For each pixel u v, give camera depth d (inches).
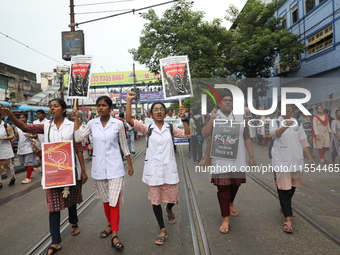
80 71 133.1
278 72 581.0
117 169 121.8
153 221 143.8
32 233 133.0
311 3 483.2
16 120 114.1
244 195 180.5
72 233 128.5
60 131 120.3
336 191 183.6
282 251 108.0
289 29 560.1
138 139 701.9
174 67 135.9
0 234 132.9
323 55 452.8
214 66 459.8
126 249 114.3
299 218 139.9
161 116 126.1
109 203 118.3
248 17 523.2
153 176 121.3
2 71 936.9
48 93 922.1
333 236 118.6
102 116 125.7
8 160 231.9
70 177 114.3
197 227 134.6
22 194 204.7
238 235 123.5
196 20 469.1
